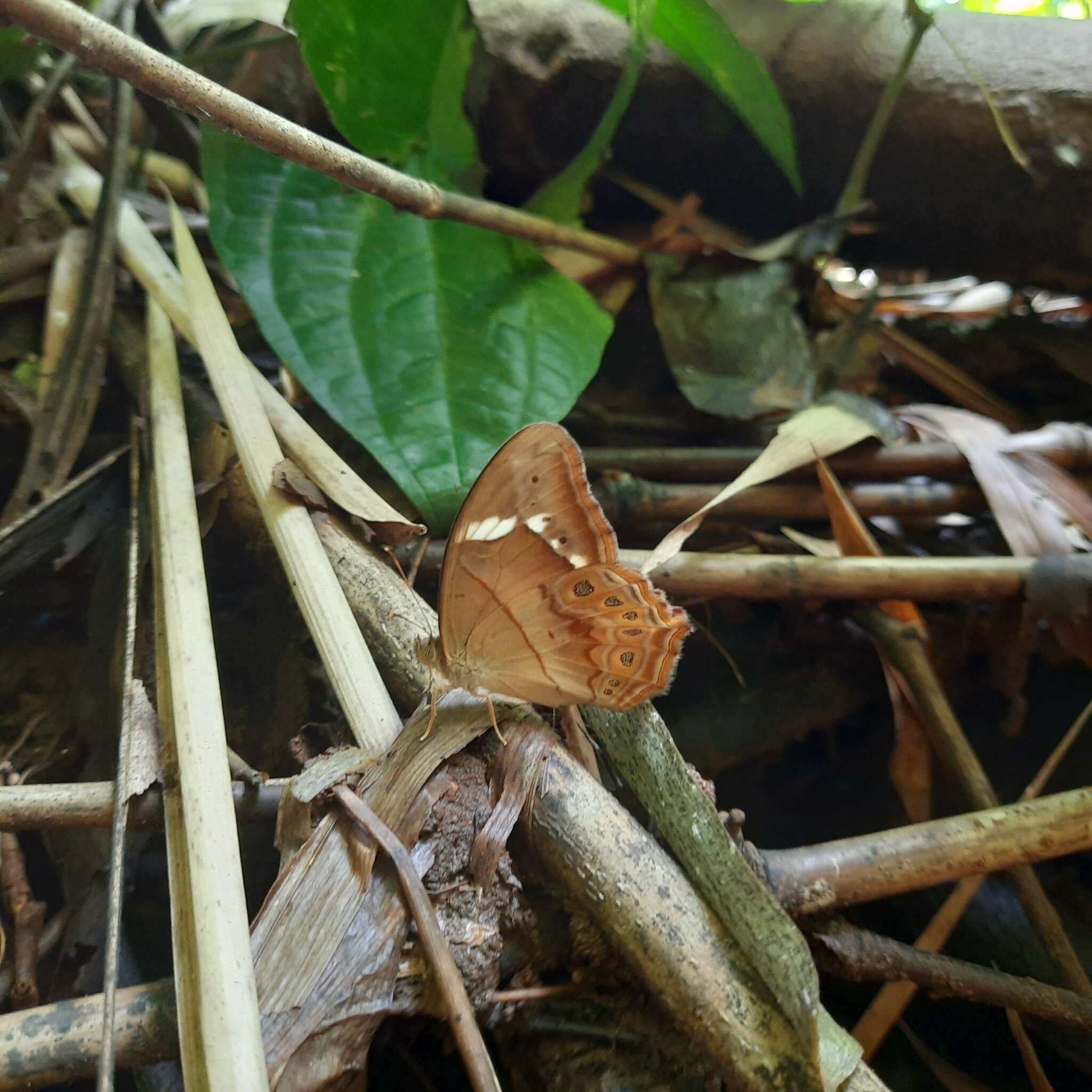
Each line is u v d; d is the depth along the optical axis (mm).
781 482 202
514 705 141
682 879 123
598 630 135
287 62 246
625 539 202
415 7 193
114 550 181
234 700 177
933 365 241
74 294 203
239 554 187
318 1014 110
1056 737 194
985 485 192
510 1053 126
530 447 136
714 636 204
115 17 227
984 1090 146
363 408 178
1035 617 177
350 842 122
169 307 193
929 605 198
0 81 226
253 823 139
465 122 215
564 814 125
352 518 166
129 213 217
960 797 171
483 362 187
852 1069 110
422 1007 116
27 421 191
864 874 135
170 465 167
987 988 136
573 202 232
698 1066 118
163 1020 117
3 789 132
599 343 196
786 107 236
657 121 243
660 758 135
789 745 196
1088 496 193
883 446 203
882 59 228
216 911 112
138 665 163
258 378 183
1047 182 229
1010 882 159
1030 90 223
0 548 169
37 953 148
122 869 126
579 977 125
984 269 257
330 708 171
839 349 234
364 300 191
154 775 132
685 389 219
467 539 132
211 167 202
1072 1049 150
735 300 229
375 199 203
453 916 121
